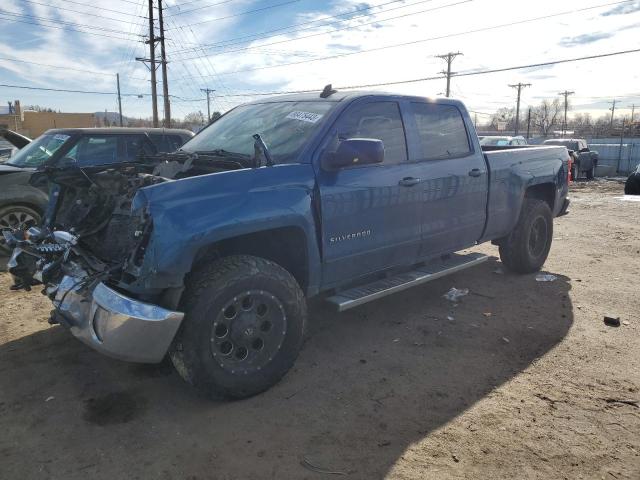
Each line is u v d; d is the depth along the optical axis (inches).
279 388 141.2
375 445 116.7
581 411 130.0
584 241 333.4
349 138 155.4
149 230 118.7
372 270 167.2
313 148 146.9
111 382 144.2
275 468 109.1
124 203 148.9
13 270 152.1
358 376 148.3
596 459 111.9
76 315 130.3
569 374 149.1
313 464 110.3
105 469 108.8
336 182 148.9
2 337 173.2
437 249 190.1
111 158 307.7
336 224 149.9
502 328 182.5
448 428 123.0
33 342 169.3
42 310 198.2
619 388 141.1
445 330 180.9
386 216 164.1
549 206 252.4
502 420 126.1
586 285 231.8
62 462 111.0
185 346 122.6
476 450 114.7
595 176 1272.1
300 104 170.1
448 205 187.9
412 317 192.9
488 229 212.4
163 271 117.7
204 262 139.2
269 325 135.0
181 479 106.0
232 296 126.4
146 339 116.9
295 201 137.9
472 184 197.0
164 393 138.6
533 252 245.6
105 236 149.5
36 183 165.3
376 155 140.7
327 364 155.5
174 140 330.0
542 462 110.9
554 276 244.8
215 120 197.3
